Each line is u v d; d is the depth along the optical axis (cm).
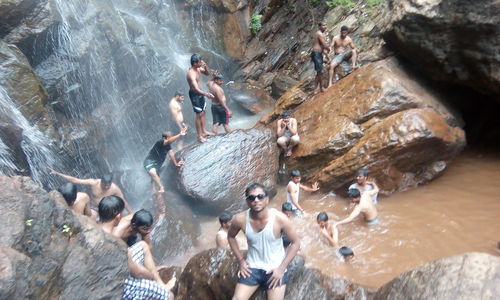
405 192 805
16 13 843
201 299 459
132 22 1172
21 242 325
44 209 356
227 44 1573
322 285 422
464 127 997
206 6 1516
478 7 754
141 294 423
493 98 915
